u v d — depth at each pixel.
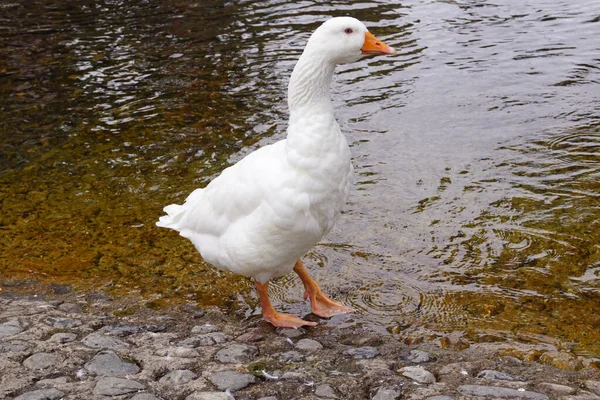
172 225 3.07
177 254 3.33
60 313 2.99
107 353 2.76
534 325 2.94
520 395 2.58
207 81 4.78
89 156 3.99
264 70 4.90
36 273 3.23
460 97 4.38
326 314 3.02
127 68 5.04
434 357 2.79
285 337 2.90
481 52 5.09
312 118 2.80
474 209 3.51
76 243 3.39
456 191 3.63
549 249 3.28
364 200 3.59
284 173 2.80
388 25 5.71
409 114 4.24
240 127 4.18
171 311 3.04
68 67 5.09
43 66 5.12
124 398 2.59
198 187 3.73
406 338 2.90
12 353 2.76
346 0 6.41
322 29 2.81
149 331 2.92
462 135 4.04
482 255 3.27
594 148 3.89
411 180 3.71
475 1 6.28
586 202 3.52
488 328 2.94
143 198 3.67
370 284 3.16
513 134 4.02
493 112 4.22
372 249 3.32
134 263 3.28
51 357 2.75
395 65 4.91
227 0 6.55
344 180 2.86
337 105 4.34
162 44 5.49
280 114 4.28
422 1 6.32
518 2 6.21
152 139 4.11
